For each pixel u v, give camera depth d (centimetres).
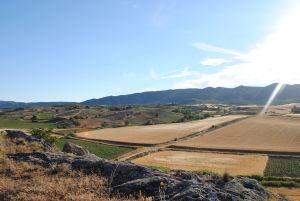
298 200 4197
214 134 12450
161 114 19838
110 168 1469
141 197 1120
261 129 13375
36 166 1573
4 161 1655
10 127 13212
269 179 5834
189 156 8594
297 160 8075
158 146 10256
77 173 1457
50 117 18250
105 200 1113
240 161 7912
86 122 16238
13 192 1215
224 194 1129
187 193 1116
